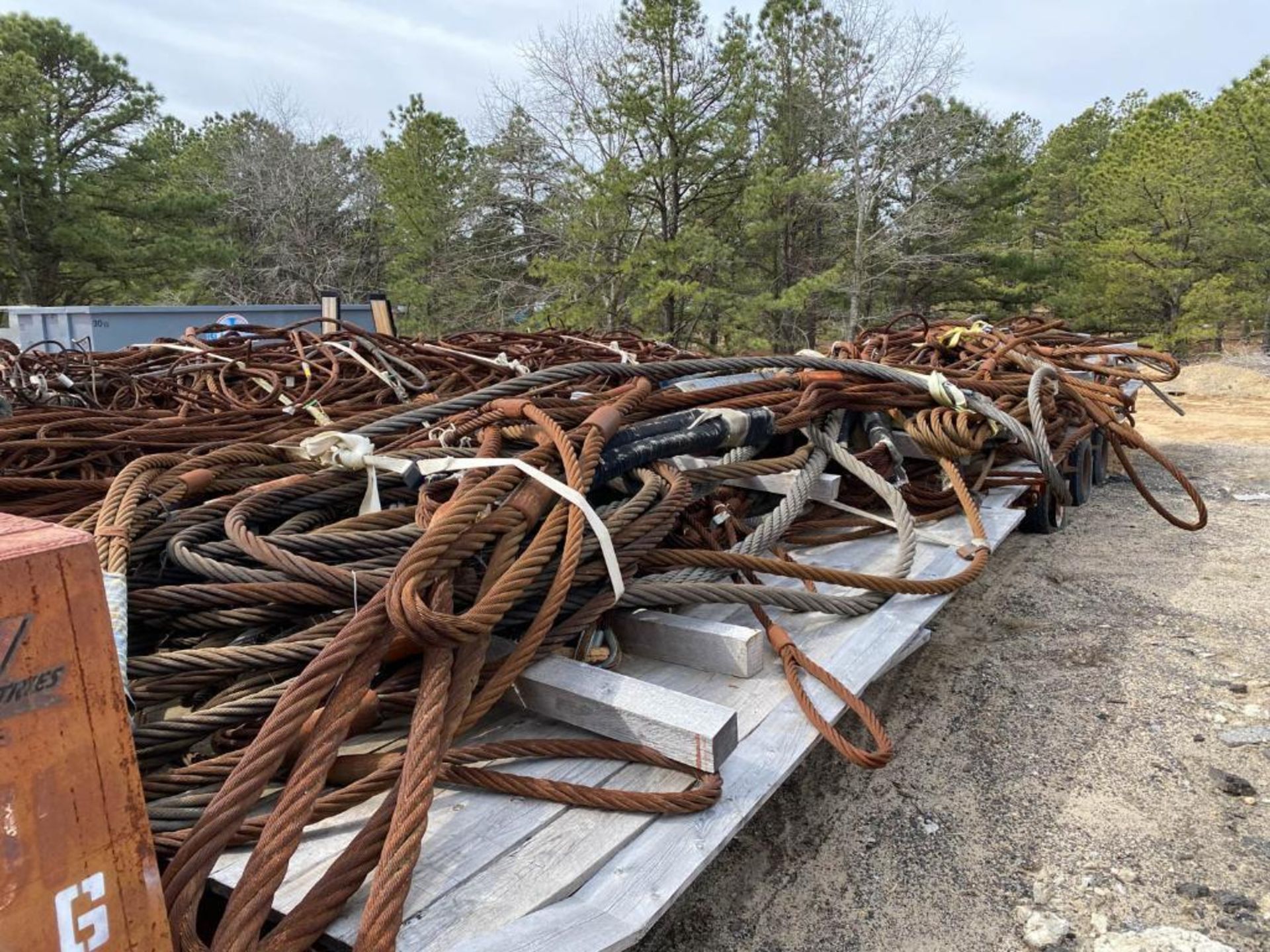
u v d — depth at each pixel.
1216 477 6.94
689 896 2.20
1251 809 2.42
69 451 3.00
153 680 1.55
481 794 1.57
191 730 1.45
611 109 18.69
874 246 20.56
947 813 2.49
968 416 3.33
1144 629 3.69
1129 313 20.53
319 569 1.72
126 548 1.64
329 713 1.35
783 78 20.47
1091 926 2.02
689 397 2.82
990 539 3.02
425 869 1.36
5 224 18.81
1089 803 2.49
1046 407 4.03
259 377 4.47
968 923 2.07
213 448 2.87
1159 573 4.43
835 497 2.97
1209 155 18.22
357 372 4.64
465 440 2.57
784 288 20.69
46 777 0.85
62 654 0.85
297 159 27.14
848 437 3.34
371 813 1.50
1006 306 22.06
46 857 0.85
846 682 2.00
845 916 2.12
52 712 0.85
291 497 2.12
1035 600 4.07
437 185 22.48
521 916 1.26
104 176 20.72
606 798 1.50
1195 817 2.40
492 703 1.59
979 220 21.08
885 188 21.11
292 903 1.26
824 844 2.38
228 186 27.36
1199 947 1.91
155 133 24.20
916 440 3.18
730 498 2.89
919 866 2.28
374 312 6.71
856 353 4.80
